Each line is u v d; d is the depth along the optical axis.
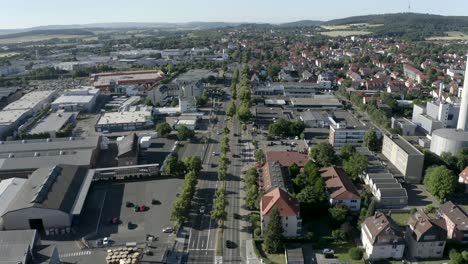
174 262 128.50
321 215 156.00
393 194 164.88
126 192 179.38
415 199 171.50
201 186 184.88
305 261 128.12
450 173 167.62
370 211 146.25
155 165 198.88
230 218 156.00
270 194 151.75
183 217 150.62
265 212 141.38
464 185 176.75
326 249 132.38
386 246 127.44
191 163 192.25
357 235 142.75
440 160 194.25
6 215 143.12
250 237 142.88
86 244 139.25
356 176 185.88
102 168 199.25
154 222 153.62
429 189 173.88
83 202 157.75
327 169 184.88
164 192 178.88
